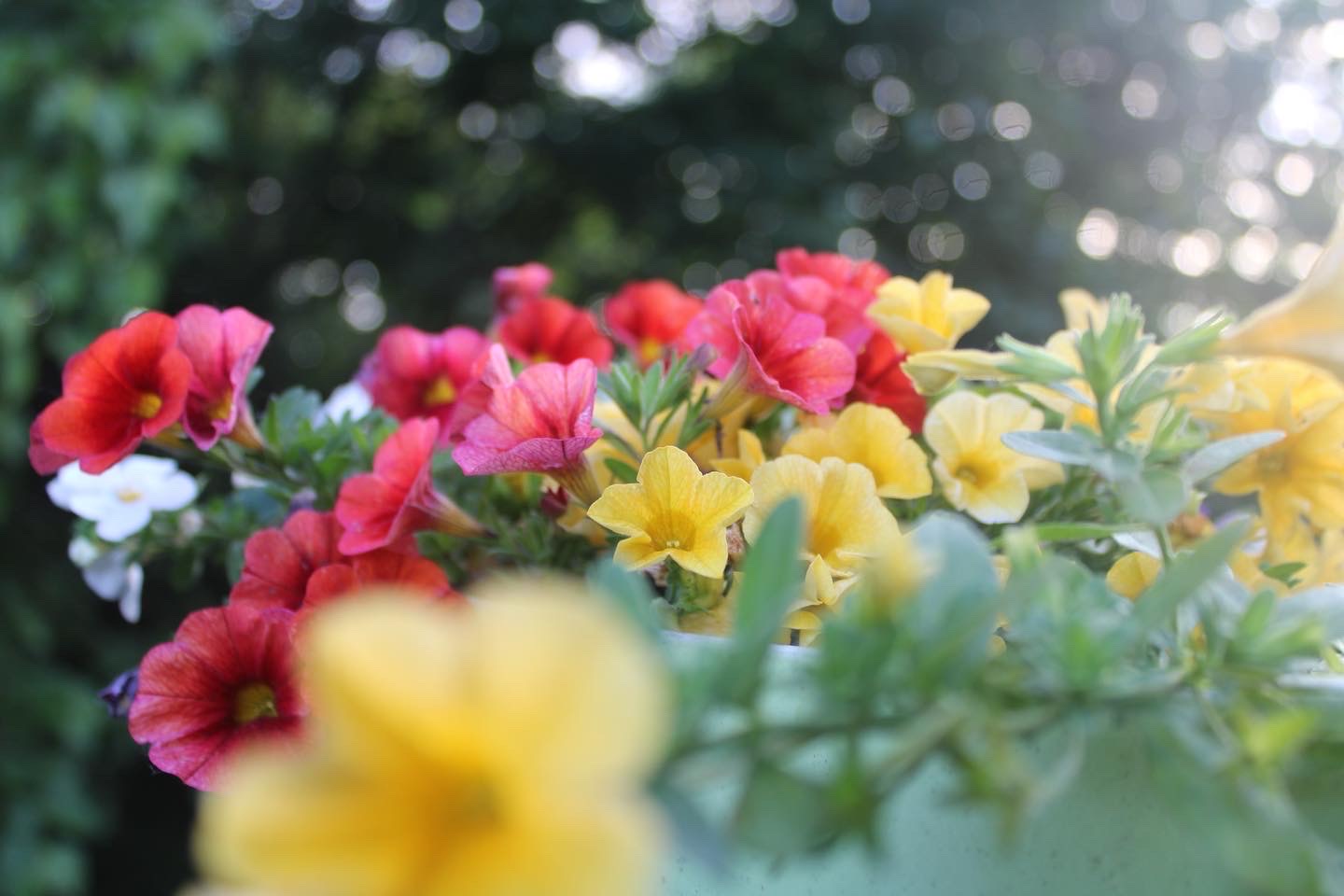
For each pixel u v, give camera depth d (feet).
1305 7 4.26
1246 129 4.42
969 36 4.47
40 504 3.12
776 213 4.64
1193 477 0.77
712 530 0.78
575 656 0.48
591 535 0.92
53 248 3.05
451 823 0.51
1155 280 4.33
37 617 2.96
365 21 4.88
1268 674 0.65
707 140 4.81
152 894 3.41
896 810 0.70
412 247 5.16
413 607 0.55
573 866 0.47
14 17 3.07
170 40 3.10
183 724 0.82
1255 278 4.33
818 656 0.64
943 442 0.87
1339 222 0.77
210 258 4.73
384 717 0.50
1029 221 4.40
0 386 2.80
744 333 0.90
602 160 4.94
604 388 0.91
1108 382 0.76
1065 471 0.89
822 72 4.74
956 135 4.53
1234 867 0.60
